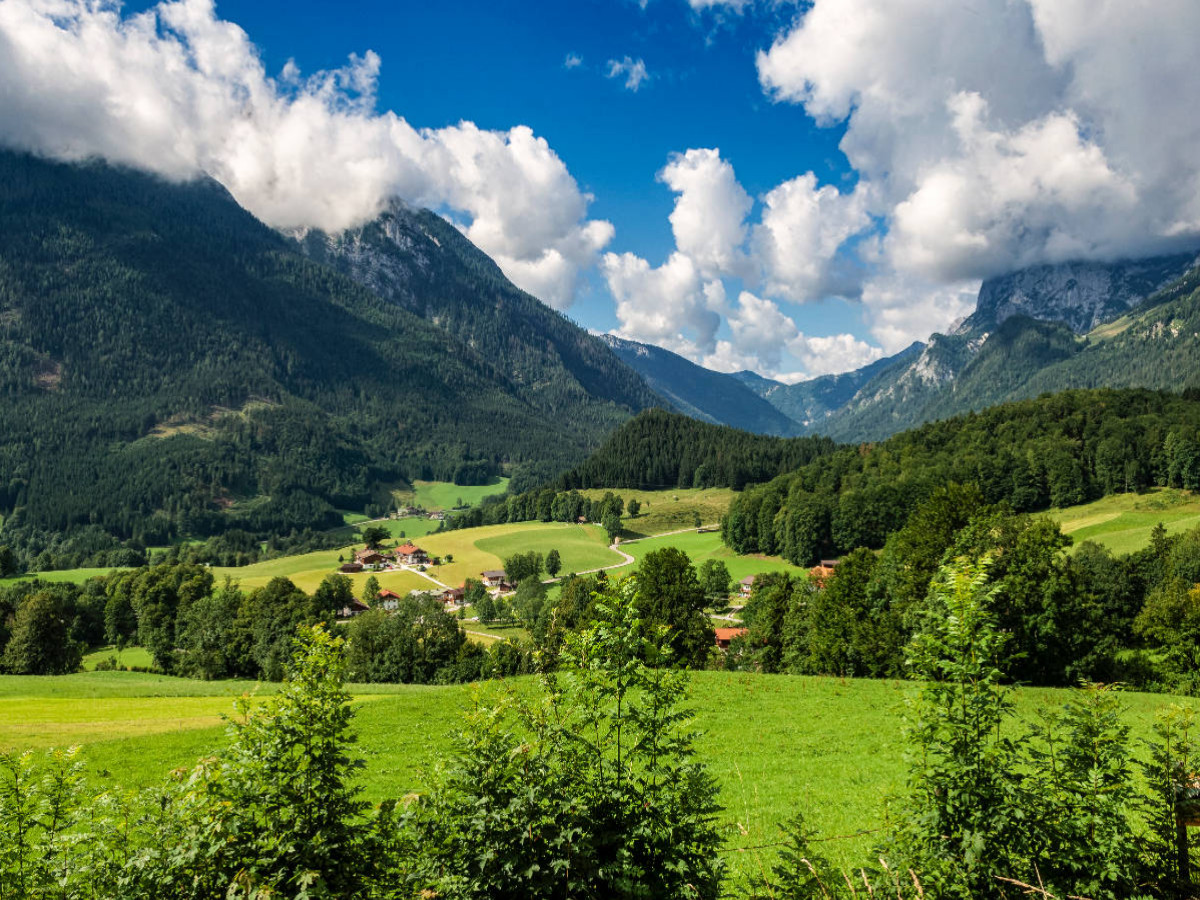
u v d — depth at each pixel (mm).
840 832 16531
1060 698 32844
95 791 7855
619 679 8648
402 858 7633
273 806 7430
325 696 7859
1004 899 8031
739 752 27156
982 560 9367
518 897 7508
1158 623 58656
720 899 8969
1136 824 10484
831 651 53875
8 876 7109
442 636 79688
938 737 8969
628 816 8219
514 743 8195
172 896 6918
